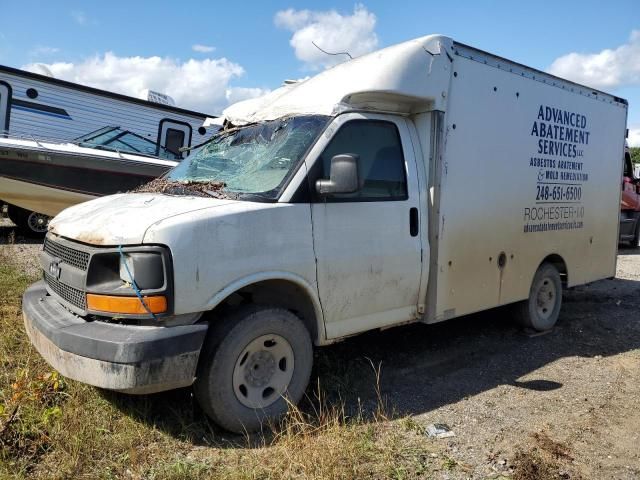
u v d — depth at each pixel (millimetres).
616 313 7203
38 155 9117
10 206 10055
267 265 3490
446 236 4613
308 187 3740
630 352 5625
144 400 3758
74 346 3098
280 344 3676
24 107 10281
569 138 6066
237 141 4500
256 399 3574
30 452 3107
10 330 4734
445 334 5949
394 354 5250
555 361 5293
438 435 3648
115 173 9953
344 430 3473
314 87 4461
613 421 3959
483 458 3377
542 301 6141
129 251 3125
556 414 4062
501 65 5109
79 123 10977
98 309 3197
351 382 4488
